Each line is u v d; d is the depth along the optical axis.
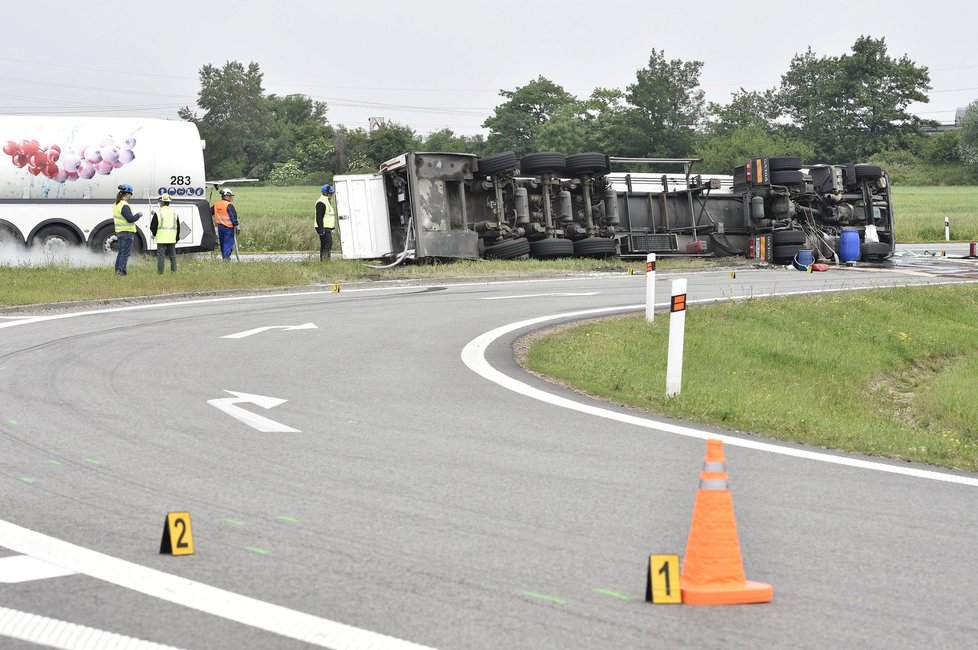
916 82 160.12
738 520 7.27
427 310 20.91
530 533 6.80
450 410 11.01
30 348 14.85
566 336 17.05
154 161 32.00
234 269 27.08
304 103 194.50
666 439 9.90
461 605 5.52
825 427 11.52
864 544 6.78
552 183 34.69
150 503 7.34
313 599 5.57
